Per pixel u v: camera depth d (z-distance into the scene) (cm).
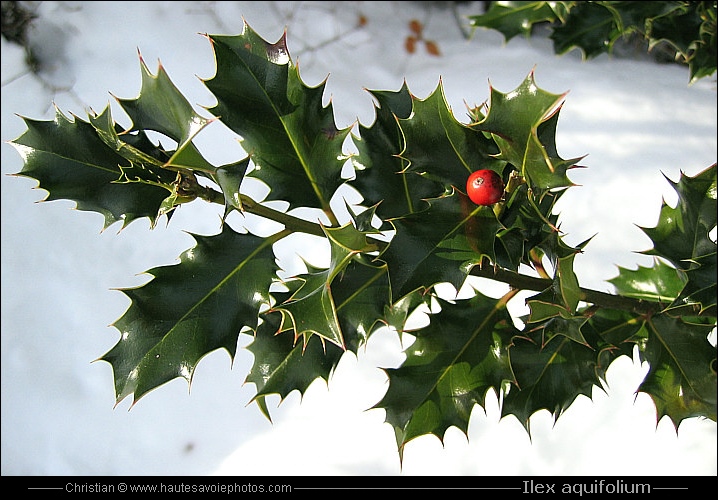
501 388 43
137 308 37
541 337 42
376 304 40
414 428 40
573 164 36
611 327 43
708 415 41
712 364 41
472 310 41
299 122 39
